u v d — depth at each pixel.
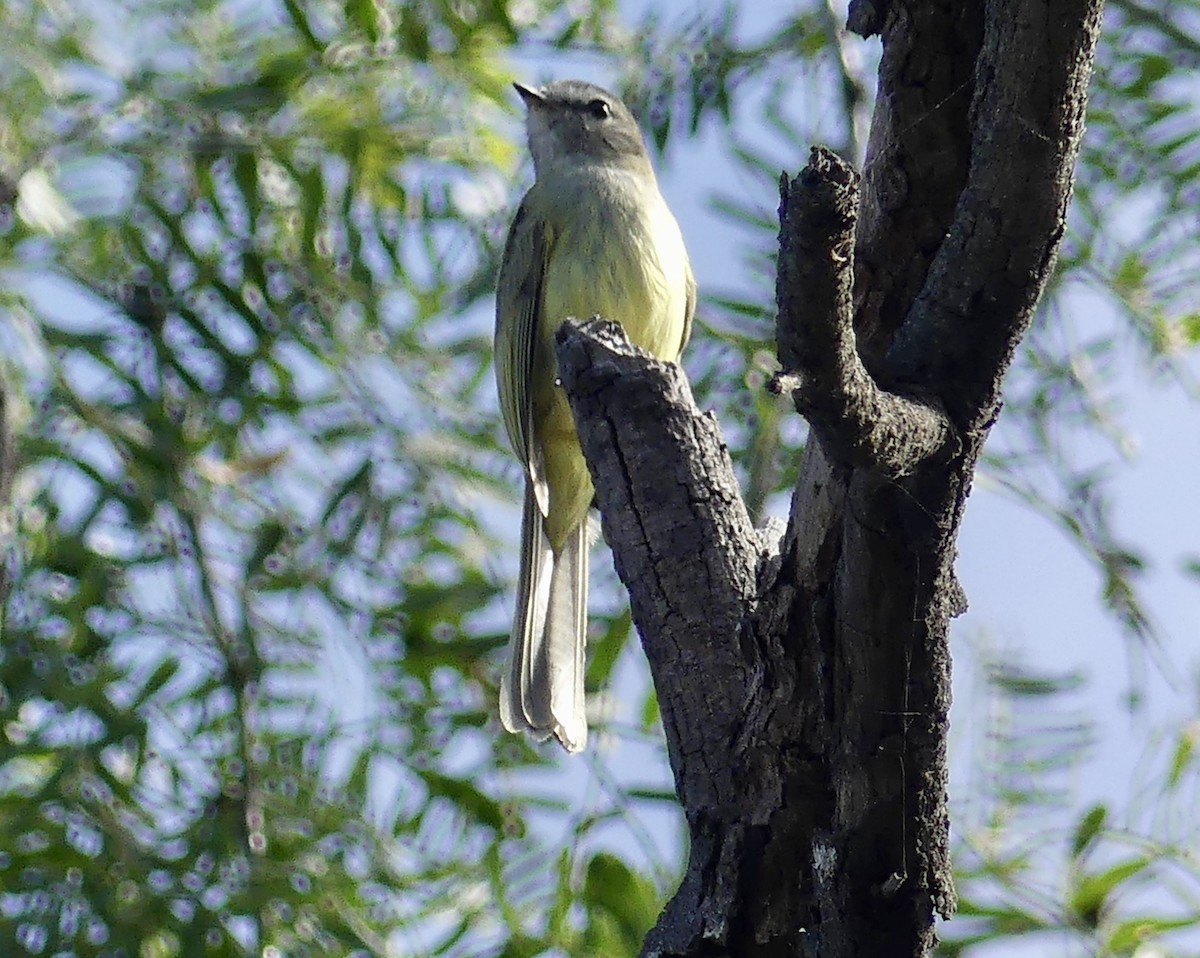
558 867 9.55
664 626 6.73
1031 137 5.89
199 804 10.27
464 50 11.89
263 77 11.61
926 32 6.11
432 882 10.06
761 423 10.46
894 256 6.28
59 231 11.34
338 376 11.41
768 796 6.38
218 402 11.23
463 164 11.89
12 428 9.91
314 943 9.81
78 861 9.92
